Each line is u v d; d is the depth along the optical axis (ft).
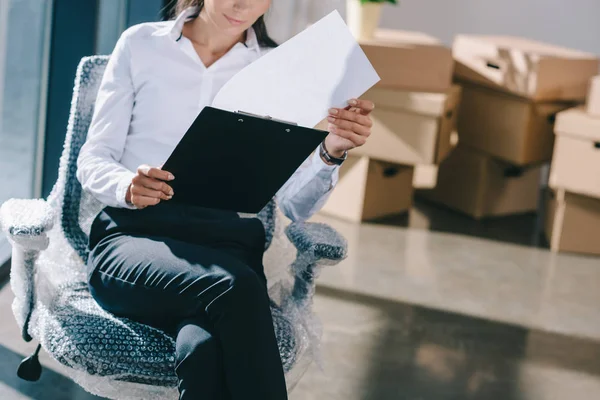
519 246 11.76
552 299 9.98
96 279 5.33
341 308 9.07
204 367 4.68
